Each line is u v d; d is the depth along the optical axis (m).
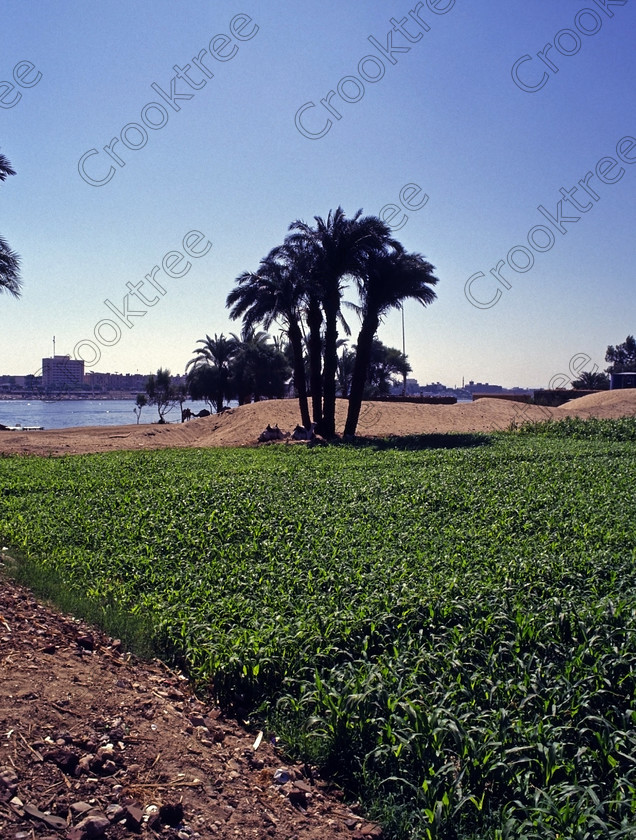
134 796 4.54
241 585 9.23
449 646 6.97
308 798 5.19
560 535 11.91
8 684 5.58
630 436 33.00
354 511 14.17
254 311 35.00
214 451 29.94
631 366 93.56
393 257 33.12
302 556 10.45
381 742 5.48
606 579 9.34
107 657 7.16
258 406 46.31
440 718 5.46
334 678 6.39
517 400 65.31
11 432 40.62
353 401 35.94
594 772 5.31
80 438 38.69
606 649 6.75
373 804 5.11
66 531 12.51
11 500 15.62
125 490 17.17
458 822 4.82
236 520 13.13
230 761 5.48
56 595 9.02
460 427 43.25
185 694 6.79
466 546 11.09
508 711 5.79
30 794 4.25
